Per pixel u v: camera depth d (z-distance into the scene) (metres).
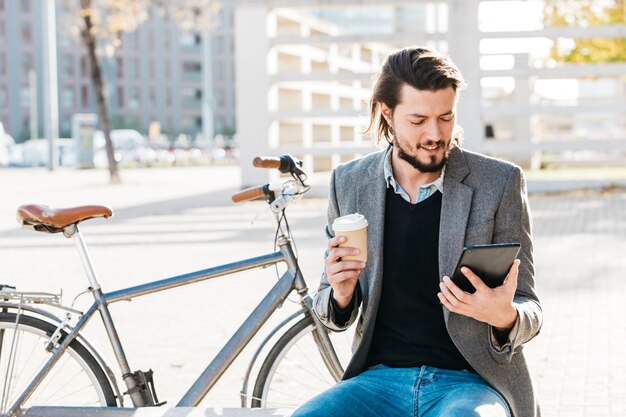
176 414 3.68
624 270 9.32
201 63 102.94
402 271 3.24
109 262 10.60
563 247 10.95
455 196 3.20
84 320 4.14
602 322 7.11
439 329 3.22
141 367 6.12
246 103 19.55
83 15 25.67
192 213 16.36
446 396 3.09
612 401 5.23
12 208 18.22
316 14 34.53
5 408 4.08
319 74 19.27
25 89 93.25
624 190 18.20
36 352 4.31
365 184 3.33
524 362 3.21
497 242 3.21
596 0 22.94
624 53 23.38
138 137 50.31
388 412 3.15
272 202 4.12
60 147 43.88
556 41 23.77
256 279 9.09
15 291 4.19
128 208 17.58
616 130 38.12
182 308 7.91
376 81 3.23
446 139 3.13
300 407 3.18
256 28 19.38
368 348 3.30
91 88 96.06
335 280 3.13
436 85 3.06
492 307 2.93
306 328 4.16
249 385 4.14
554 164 26.50
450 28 18.05
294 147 19.39
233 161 45.69
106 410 3.83
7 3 92.19
